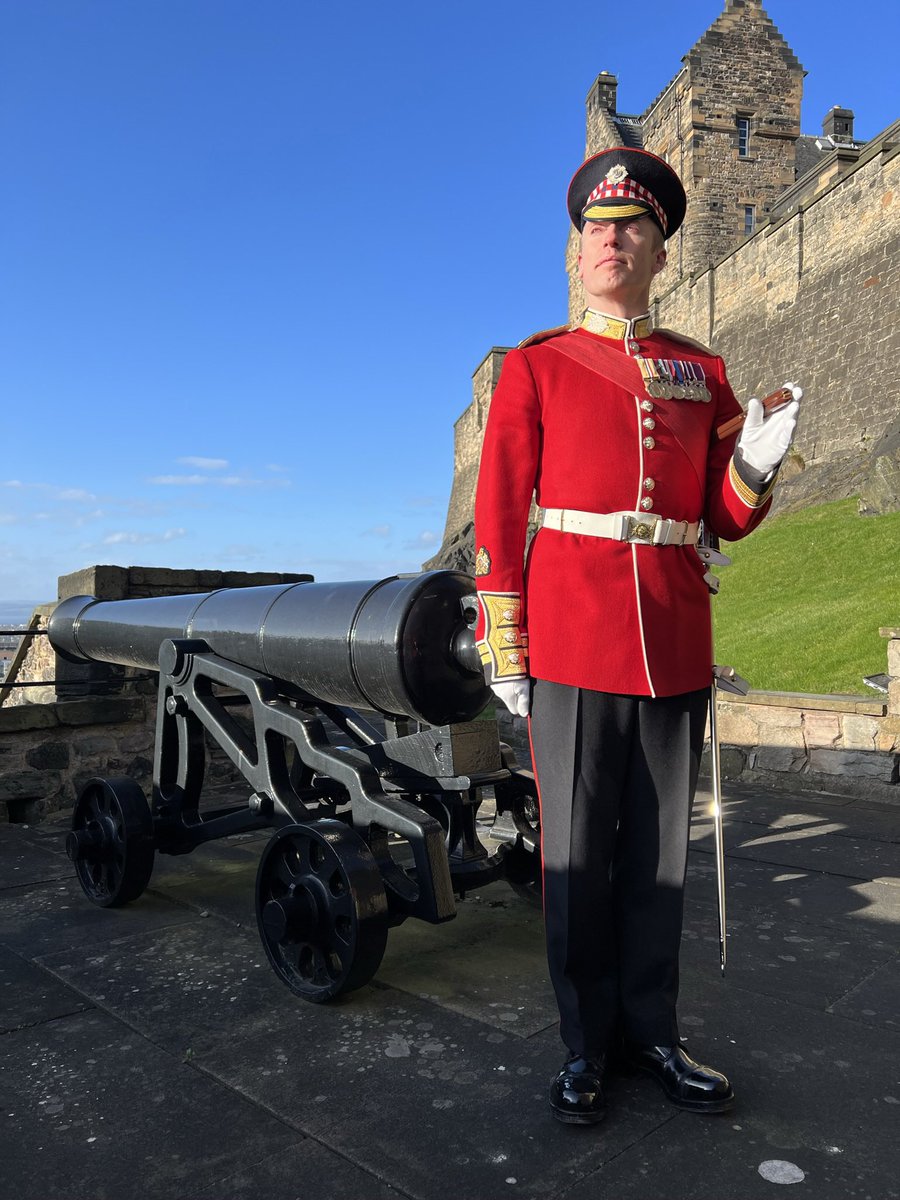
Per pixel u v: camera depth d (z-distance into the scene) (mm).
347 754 2779
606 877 1996
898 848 3973
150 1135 1847
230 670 3127
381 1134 1835
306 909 2510
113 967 2752
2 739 4871
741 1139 1806
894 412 19891
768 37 31453
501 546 1966
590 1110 1849
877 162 20734
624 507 1948
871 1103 1936
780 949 2824
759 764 5438
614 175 2016
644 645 1906
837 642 10250
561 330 2131
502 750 3033
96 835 3328
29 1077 2086
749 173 31438
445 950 2852
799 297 23391
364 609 2773
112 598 5227
